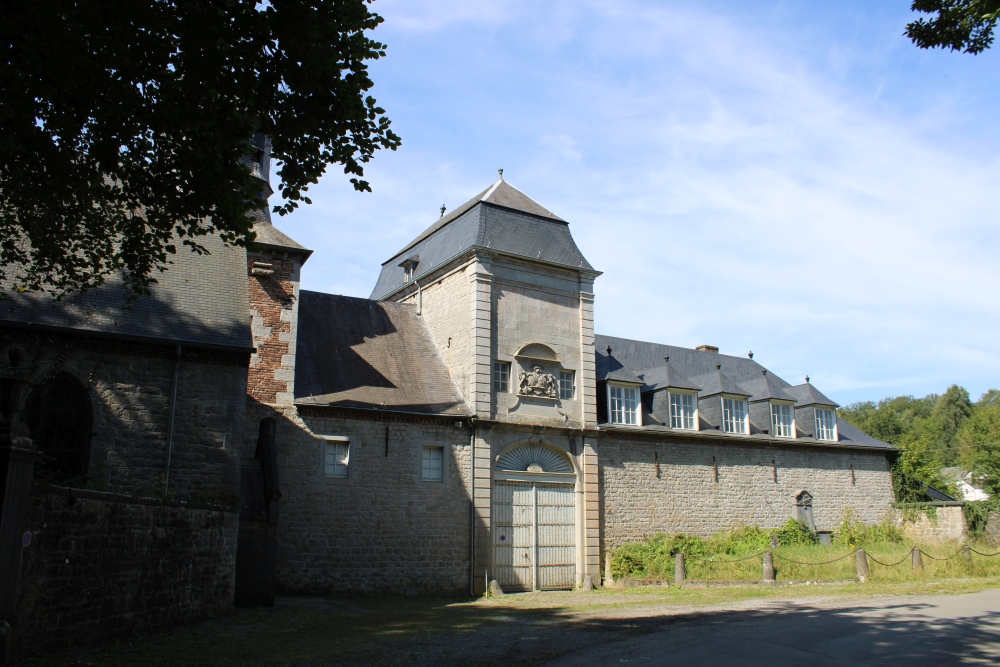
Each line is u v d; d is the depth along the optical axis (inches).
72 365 564.4
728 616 558.9
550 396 904.9
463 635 461.4
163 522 451.8
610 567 905.5
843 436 1224.2
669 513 986.1
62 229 436.8
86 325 567.2
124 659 346.9
